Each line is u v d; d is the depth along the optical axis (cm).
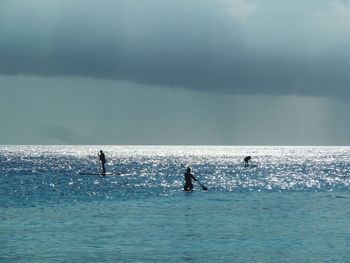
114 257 3603
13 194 7794
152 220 5259
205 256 3644
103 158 12375
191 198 7500
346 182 11169
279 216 5606
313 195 8119
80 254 3688
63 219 5294
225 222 5156
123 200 7125
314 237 4366
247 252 3775
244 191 8781
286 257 3622
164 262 3472
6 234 4438
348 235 4447
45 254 3681
